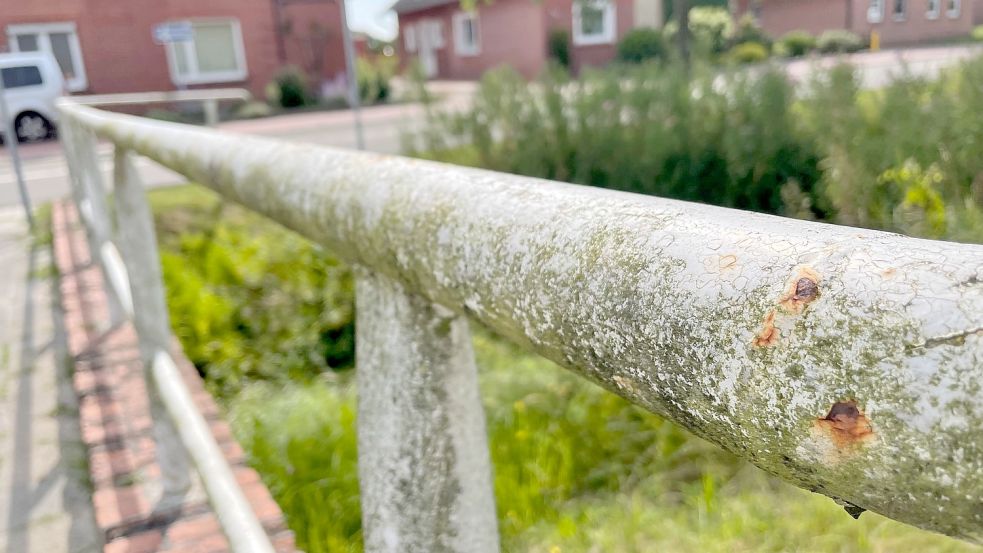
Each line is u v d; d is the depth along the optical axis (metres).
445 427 0.57
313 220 0.60
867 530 1.84
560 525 1.98
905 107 2.64
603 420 2.52
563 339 0.32
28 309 3.84
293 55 20.23
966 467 0.19
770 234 0.26
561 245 0.33
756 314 0.24
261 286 4.01
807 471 0.23
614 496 2.17
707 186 3.23
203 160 0.92
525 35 20.95
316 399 2.88
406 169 0.51
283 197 0.66
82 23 17.84
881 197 2.54
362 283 0.60
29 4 17.36
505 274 0.36
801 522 1.89
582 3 20.11
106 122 1.73
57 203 6.82
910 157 2.49
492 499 0.60
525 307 0.34
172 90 18.84
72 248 4.86
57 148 12.22
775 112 3.01
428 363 0.56
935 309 0.20
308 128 13.77
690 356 0.26
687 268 0.27
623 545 1.89
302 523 2.16
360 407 0.62
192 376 2.90
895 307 0.21
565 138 3.97
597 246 0.31
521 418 2.53
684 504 2.11
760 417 0.24
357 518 2.14
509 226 0.37
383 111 17.61
